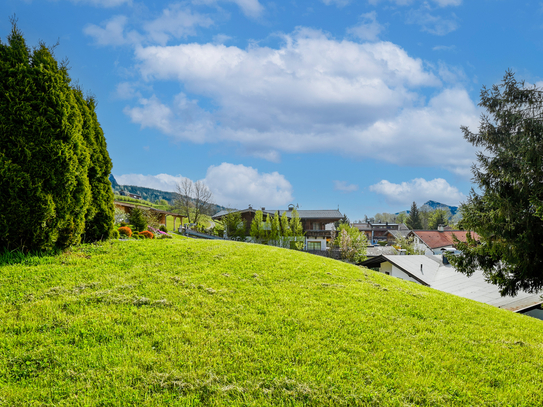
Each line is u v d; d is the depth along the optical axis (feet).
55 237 33.83
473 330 25.88
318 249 156.35
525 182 38.86
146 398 14.44
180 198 209.36
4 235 30.58
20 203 30.78
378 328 23.58
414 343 21.89
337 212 166.61
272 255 44.14
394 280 43.91
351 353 19.60
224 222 145.48
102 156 43.62
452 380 17.72
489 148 45.65
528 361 21.29
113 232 47.34
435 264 85.61
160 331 20.39
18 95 31.04
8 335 18.72
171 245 43.70
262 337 20.65
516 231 41.37
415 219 341.82
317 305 27.17
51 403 13.92
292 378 16.46
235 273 33.71
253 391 15.40
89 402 14.05
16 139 30.68
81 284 26.81
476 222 44.24
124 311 22.77
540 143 37.76
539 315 52.42
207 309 24.07
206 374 16.42
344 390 15.81
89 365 16.60
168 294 26.23
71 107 34.96
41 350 17.39
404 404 15.14
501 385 17.87
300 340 20.62
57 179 32.99
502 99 43.42
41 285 26.05
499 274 46.21
